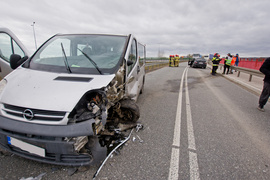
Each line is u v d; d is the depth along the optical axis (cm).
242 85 874
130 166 215
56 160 179
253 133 328
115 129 283
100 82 211
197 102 534
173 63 2473
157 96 600
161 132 315
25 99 180
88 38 315
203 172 210
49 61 258
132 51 357
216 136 309
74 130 168
